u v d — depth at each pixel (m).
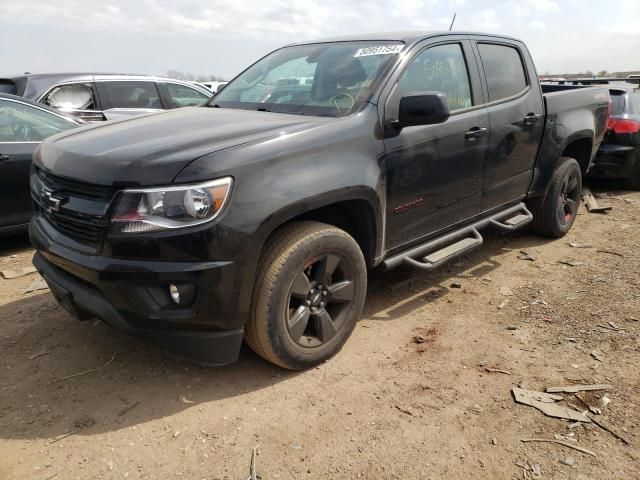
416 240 3.61
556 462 2.30
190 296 2.47
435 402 2.72
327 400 2.74
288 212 2.62
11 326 3.48
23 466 2.27
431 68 3.61
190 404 2.70
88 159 2.59
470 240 3.95
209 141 2.61
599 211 6.48
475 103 3.93
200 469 2.27
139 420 2.57
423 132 3.39
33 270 4.49
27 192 4.90
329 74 3.50
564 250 5.05
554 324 3.54
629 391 2.78
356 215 3.14
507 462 2.31
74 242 2.62
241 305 2.57
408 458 2.34
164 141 2.65
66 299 2.75
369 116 3.10
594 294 3.99
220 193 2.41
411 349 3.25
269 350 2.78
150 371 2.98
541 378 2.92
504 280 4.33
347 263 3.03
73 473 2.24
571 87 5.99
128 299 2.44
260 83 3.84
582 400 2.71
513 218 4.57
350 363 3.09
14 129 4.88
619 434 2.46
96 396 2.76
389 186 3.21
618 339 3.30
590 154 5.57
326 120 2.99
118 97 7.65
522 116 4.33
